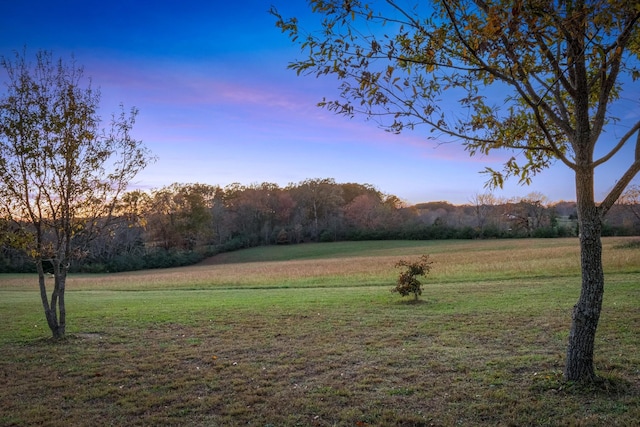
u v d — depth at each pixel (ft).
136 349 31.76
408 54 19.36
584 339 19.80
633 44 18.47
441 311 44.65
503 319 38.42
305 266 142.51
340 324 39.55
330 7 17.25
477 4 17.81
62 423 18.57
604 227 209.77
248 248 285.43
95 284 119.96
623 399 18.30
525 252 134.92
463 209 307.78
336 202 312.71
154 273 177.88
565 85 19.08
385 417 18.11
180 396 21.67
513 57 17.39
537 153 23.17
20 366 27.58
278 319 43.11
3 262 182.19
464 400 19.70
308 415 18.79
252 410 19.51
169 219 260.21
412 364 25.95
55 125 33.45
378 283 84.74
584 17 15.02
